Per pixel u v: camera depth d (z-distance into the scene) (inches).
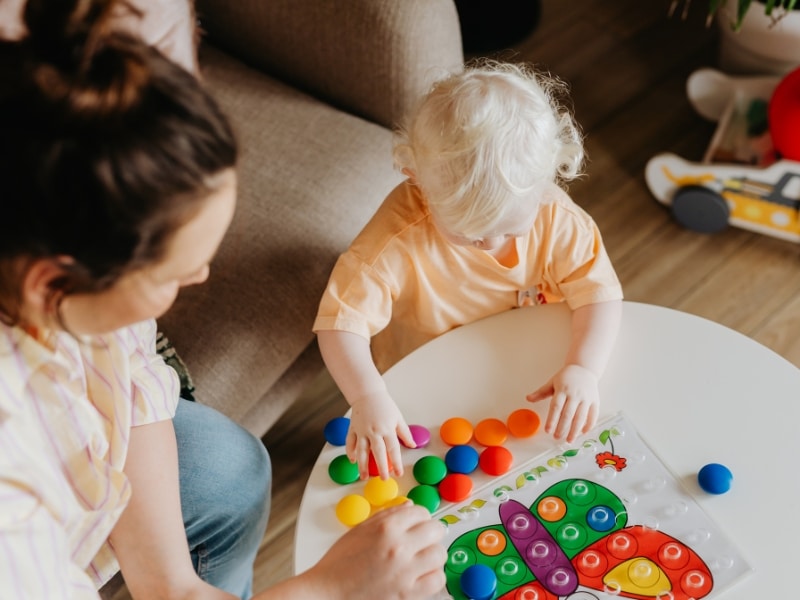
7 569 22.1
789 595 30.3
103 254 19.7
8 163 18.3
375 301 40.1
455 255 40.1
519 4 78.2
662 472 33.9
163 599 29.6
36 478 23.9
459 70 44.2
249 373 42.2
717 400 35.8
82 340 26.1
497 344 38.7
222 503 37.3
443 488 34.1
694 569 31.1
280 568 48.9
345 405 55.8
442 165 33.7
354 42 47.0
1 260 19.8
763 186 58.4
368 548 27.7
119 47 19.2
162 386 31.0
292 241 44.2
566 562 31.7
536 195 34.5
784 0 58.1
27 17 18.9
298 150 47.4
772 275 59.5
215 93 49.9
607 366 37.2
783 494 32.9
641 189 64.7
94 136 18.3
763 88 62.7
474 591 30.7
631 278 60.0
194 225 20.9
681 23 75.8
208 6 51.8
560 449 35.1
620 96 70.9
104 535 27.7
